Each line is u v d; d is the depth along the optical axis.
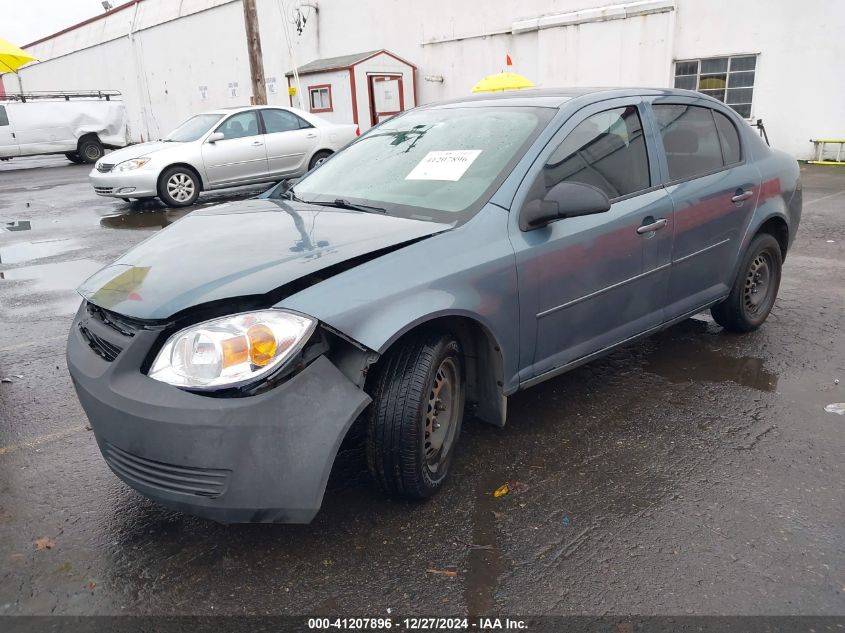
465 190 3.10
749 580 2.37
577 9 16.88
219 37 27.64
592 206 2.86
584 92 3.62
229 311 2.38
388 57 19.98
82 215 11.20
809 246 7.34
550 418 3.59
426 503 2.85
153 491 2.37
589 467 3.11
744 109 15.03
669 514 2.75
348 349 2.46
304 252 2.63
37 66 44.66
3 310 5.86
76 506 2.90
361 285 2.50
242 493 2.29
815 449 3.22
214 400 2.25
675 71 15.79
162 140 12.14
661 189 3.69
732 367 4.20
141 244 3.10
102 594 2.38
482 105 3.72
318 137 12.62
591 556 2.51
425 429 2.72
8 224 10.42
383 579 2.42
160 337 2.38
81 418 3.77
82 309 2.95
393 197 3.26
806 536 2.60
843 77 13.62
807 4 13.70
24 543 2.66
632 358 4.38
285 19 23.56
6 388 4.18
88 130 22.47
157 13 31.05
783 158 4.75
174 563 2.53
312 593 2.36
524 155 3.13
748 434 3.38
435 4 19.98
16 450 3.41
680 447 3.27
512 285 2.91
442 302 2.63
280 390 2.29
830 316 5.09
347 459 3.19
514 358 3.02
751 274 4.53
